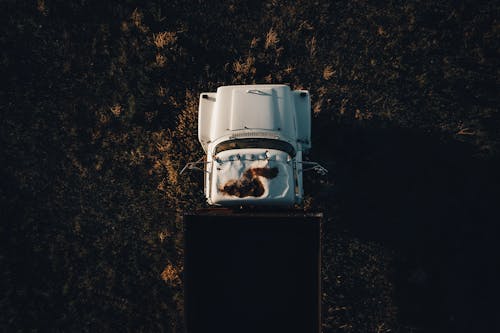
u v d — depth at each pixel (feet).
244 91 24.04
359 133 30.32
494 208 29.50
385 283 29.37
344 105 30.45
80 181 30.89
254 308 20.35
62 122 31.17
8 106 31.30
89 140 31.01
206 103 25.86
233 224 20.29
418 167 30.07
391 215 29.84
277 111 23.50
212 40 31.30
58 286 30.25
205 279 20.40
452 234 29.50
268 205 21.66
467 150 29.91
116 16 31.42
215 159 21.97
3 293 30.12
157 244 30.19
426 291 29.17
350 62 30.86
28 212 30.78
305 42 30.99
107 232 30.55
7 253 30.45
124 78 31.19
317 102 30.25
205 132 25.55
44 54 31.53
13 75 31.40
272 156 21.71
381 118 30.45
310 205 29.73
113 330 29.84
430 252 29.48
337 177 30.04
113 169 30.86
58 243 30.55
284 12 31.19
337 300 29.35
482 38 30.37
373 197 29.99
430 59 30.63
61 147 31.04
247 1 31.42
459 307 28.99
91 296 30.09
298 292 20.17
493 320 28.78
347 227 29.78
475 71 30.37
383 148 30.17
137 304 29.86
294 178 22.53
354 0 30.96
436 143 30.09
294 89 30.71
